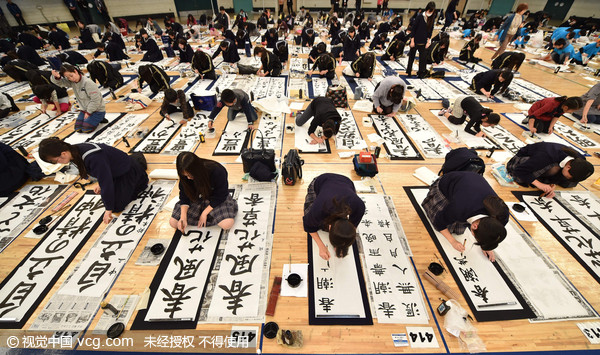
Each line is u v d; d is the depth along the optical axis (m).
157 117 5.53
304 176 3.85
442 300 2.34
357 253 2.75
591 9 16.89
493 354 2.00
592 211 3.28
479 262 2.66
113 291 2.39
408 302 2.32
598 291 2.43
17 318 2.19
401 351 2.02
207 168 2.46
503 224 2.14
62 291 2.38
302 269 2.58
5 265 2.61
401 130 5.05
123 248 2.79
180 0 19.16
